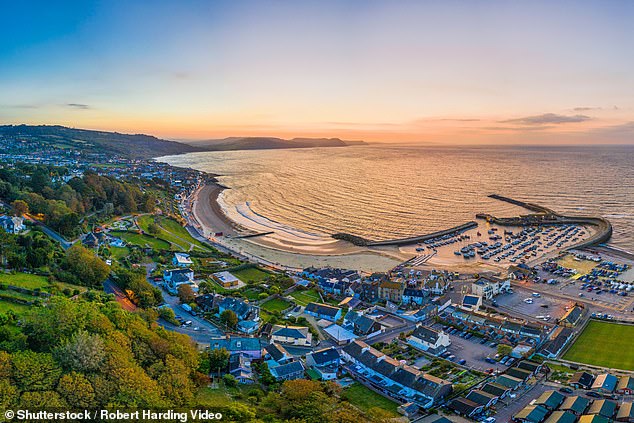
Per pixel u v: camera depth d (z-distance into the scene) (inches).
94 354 3991.1
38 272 6978.4
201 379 4734.3
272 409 4436.5
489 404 5014.8
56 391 3585.1
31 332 4345.5
